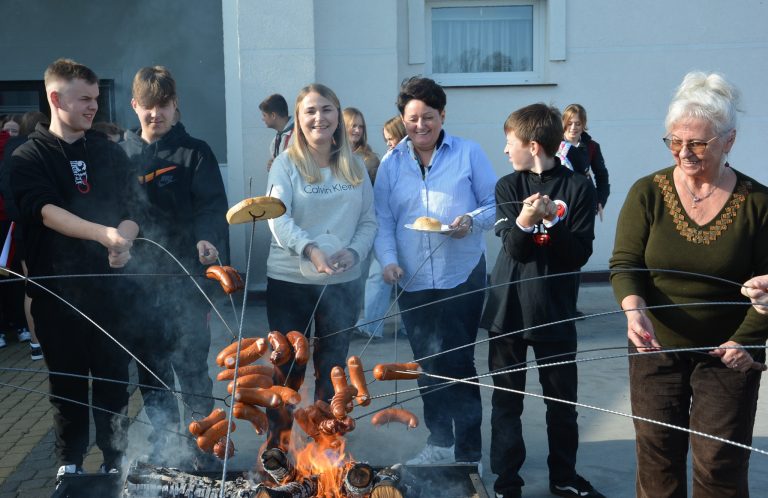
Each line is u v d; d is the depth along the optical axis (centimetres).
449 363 361
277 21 706
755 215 251
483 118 789
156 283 362
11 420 451
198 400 370
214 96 866
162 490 249
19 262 607
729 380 252
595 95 789
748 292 237
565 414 337
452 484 255
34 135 331
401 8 766
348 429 242
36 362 571
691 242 257
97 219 336
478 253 366
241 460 363
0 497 351
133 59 874
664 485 267
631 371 273
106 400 345
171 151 369
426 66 798
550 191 323
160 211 363
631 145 796
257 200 231
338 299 354
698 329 258
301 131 351
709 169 250
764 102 791
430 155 367
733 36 784
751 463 373
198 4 859
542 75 797
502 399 334
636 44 784
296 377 338
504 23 795
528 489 353
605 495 345
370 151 573
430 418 368
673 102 250
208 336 375
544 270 321
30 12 873
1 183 523
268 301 358
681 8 778
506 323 328
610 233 807
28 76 883
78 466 338
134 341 354
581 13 777
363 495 235
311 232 349
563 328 326
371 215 366
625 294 263
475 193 371
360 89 752
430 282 360
